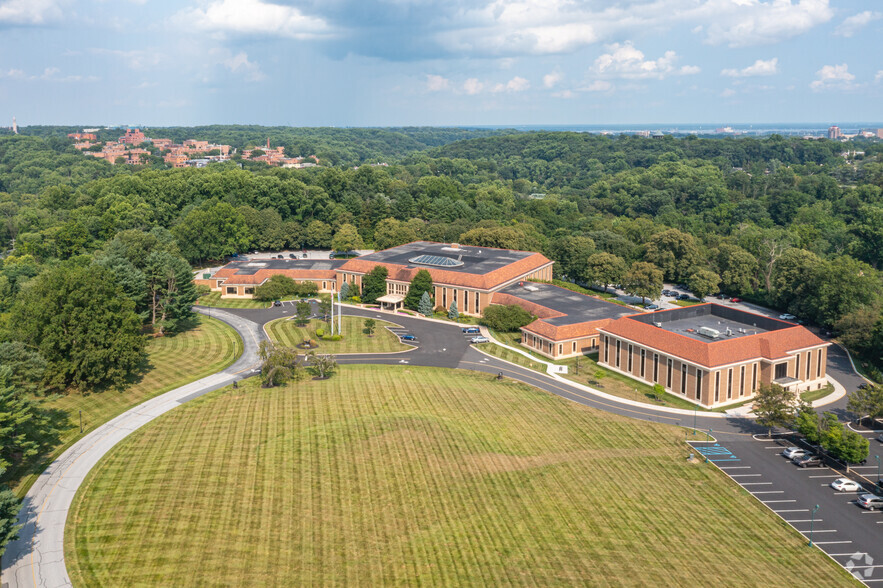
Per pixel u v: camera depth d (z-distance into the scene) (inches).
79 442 3661.4
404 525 2945.4
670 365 4589.1
